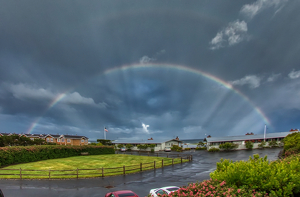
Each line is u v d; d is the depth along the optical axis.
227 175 7.43
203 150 63.84
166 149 63.81
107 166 28.77
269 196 6.07
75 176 20.92
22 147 31.30
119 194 10.09
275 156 33.66
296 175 6.61
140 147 68.50
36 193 14.49
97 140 81.81
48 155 36.84
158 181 19.44
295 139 23.78
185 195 6.59
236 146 53.19
